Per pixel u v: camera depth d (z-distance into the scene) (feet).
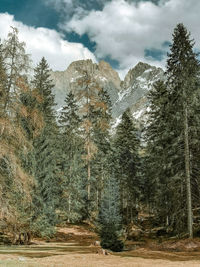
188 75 63.93
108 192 86.17
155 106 88.63
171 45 68.49
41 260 37.76
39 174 68.90
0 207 45.91
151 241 73.26
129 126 114.93
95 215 108.27
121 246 55.52
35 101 65.10
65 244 69.00
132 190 111.65
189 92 63.00
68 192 104.99
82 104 102.68
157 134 85.35
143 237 82.64
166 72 68.44
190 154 64.85
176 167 67.00
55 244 68.23
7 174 46.91
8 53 48.78
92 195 120.06
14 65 49.01
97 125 108.58
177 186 64.85
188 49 65.46
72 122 117.08
